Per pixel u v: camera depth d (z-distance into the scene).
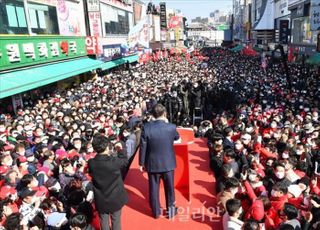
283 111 15.05
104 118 12.73
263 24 62.81
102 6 33.38
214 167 7.02
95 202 4.68
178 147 5.96
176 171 6.05
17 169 7.39
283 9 52.22
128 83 24.28
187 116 16.44
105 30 34.56
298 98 17.92
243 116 13.27
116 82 25.33
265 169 7.96
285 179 7.04
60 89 24.86
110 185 4.58
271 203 5.80
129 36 33.72
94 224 5.43
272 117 13.05
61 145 8.91
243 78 28.88
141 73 32.59
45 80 18.48
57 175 7.64
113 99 17.91
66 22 25.75
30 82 17.11
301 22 39.12
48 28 22.66
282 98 19.03
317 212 5.82
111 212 4.64
